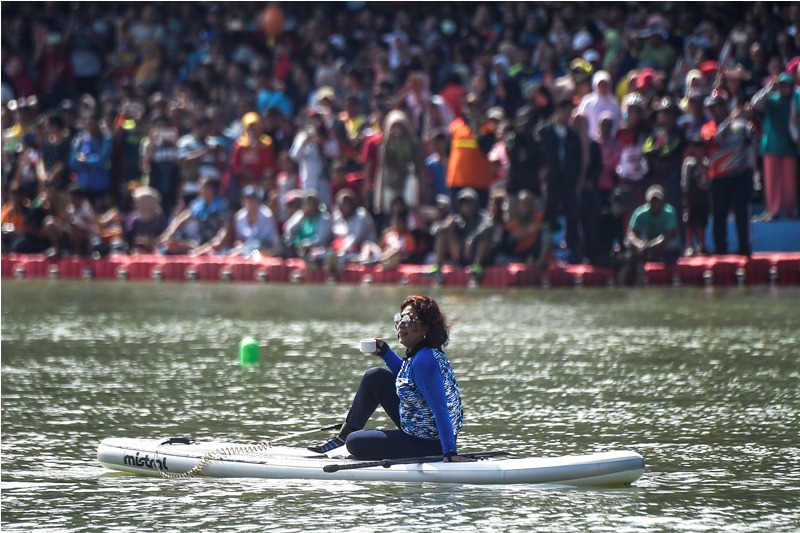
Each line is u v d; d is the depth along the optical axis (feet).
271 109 313.12
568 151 273.33
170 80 363.56
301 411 150.20
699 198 277.03
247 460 117.91
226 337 208.64
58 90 364.17
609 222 278.05
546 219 280.31
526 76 309.42
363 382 117.08
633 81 284.82
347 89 320.91
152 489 114.73
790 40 283.79
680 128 275.80
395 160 286.87
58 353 192.44
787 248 288.30
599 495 111.34
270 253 303.48
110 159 320.29
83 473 121.19
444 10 346.74
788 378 167.43
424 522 103.14
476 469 113.29
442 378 112.88
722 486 114.93
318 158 300.61
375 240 297.74
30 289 285.64
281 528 102.17
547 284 278.05
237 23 362.94
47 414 148.36
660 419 144.25
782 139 280.72
